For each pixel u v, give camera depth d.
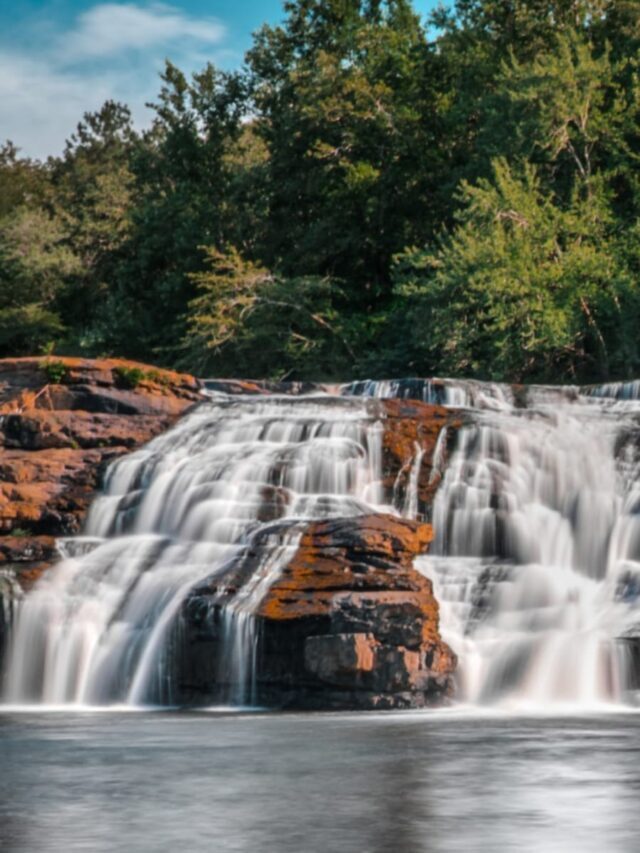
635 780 16.75
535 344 62.75
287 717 27.22
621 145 68.00
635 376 64.06
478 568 34.16
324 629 29.69
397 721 25.75
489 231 65.00
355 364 74.06
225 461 39.16
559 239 67.38
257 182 85.50
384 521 31.94
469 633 32.12
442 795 15.62
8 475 40.69
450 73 81.81
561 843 12.73
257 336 73.06
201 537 37.41
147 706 31.72
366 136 80.50
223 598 31.31
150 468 40.09
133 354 89.19
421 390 47.78
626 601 33.00
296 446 39.22
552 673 30.22
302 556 31.59
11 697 33.47
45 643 33.44
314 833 13.27
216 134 92.69
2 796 15.79
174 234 87.25
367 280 84.56
